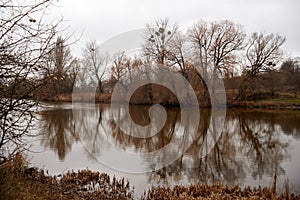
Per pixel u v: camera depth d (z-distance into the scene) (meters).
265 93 34.25
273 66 32.12
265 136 14.14
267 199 5.66
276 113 24.88
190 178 7.26
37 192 4.93
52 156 8.35
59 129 11.46
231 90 29.59
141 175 7.14
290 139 13.35
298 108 28.52
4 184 3.55
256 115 23.17
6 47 2.93
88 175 6.71
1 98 2.97
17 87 3.04
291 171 8.07
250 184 6.95
